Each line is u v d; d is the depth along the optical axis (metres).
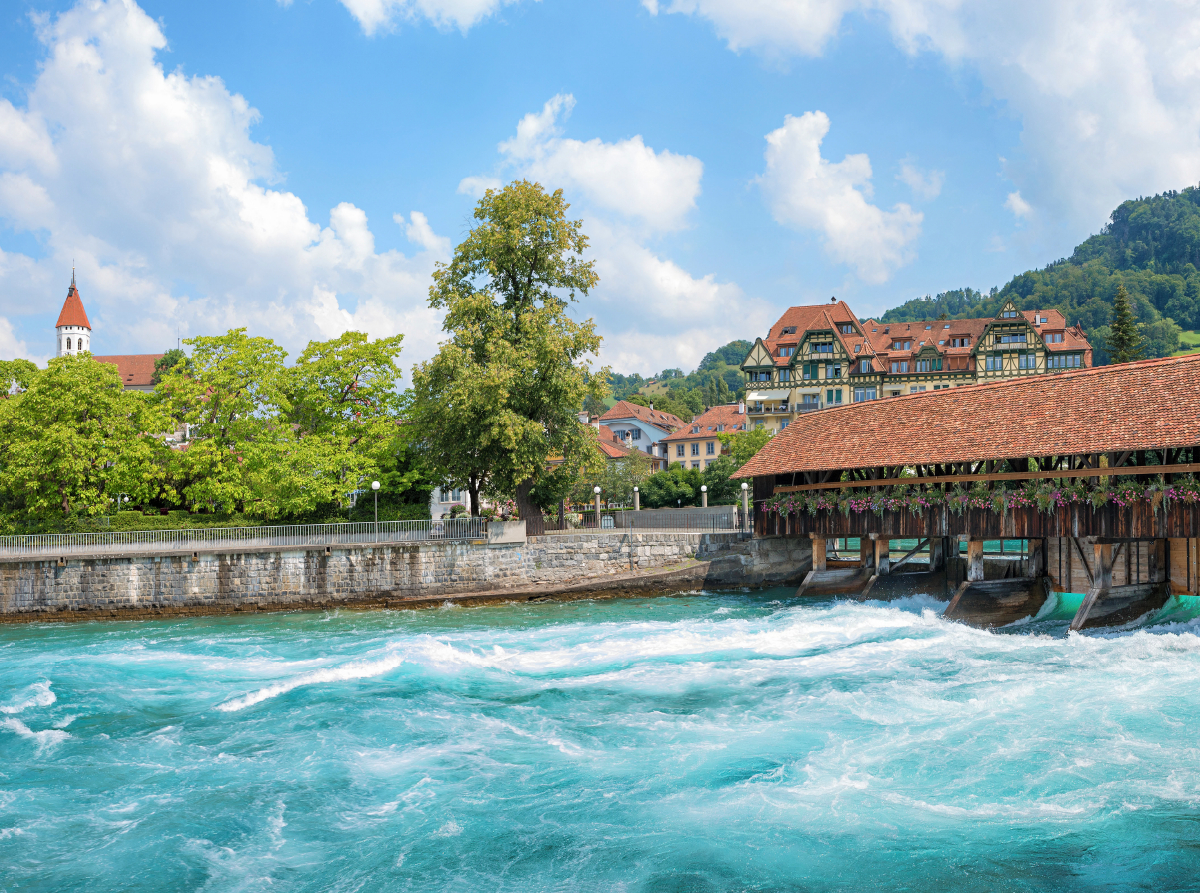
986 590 28.88
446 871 11.18
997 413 29.45
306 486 38.97
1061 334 86.69
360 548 36.16
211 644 27.70
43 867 11.37
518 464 36.53
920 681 19.95
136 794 13.84
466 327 37.19
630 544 38.16
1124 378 26.72
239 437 41.41
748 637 26.14
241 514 41.44
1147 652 21.94
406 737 16.47
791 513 35.62
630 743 15.99
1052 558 29.77
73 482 39.88
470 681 20.97
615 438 102.31
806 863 11.14
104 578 34.75
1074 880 10.56
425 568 36.59
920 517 30.53
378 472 41.12
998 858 11.13
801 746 15.55
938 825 12.12
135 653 26.09
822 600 33.84
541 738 16.38
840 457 33.53
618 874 10.99
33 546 35.34
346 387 44.06
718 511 48.31
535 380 37.22
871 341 88.25
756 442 68.00
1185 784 13.22
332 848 11.86
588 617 31.92
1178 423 23.53
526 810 12.98
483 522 37.56
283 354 43.44
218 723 17.50
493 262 38.56
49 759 15.47
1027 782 13.48
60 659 25.20
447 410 37.09
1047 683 19.27
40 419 40.19
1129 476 24.80
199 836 12.28
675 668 22.11
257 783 14.23
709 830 12.16
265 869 11.30
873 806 12.83
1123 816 12.18
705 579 37.78
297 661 24.14
